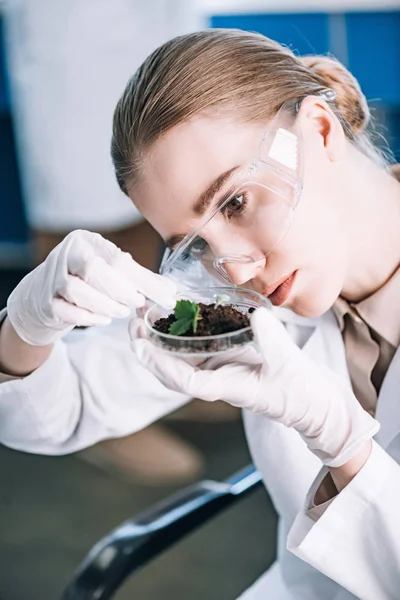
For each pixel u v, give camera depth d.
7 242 3.02
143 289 0.75
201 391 0.70
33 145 2.07
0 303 2.74
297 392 0.73
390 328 0.89
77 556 1.67
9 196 2.94
